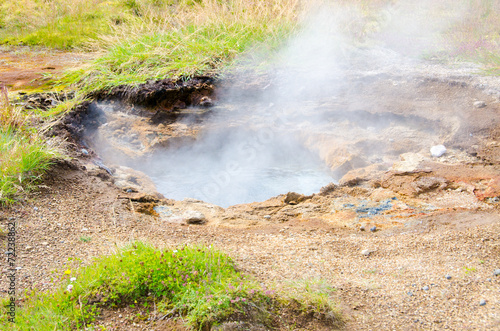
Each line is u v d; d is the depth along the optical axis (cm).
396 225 455
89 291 294
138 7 1302
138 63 859
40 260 346
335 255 388
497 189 507
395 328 283
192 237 419
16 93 775
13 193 453
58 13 1409
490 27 954
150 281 301
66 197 480
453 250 381
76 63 976
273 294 299
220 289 292
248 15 975
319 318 287
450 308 301
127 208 482
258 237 430
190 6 1179
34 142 529
